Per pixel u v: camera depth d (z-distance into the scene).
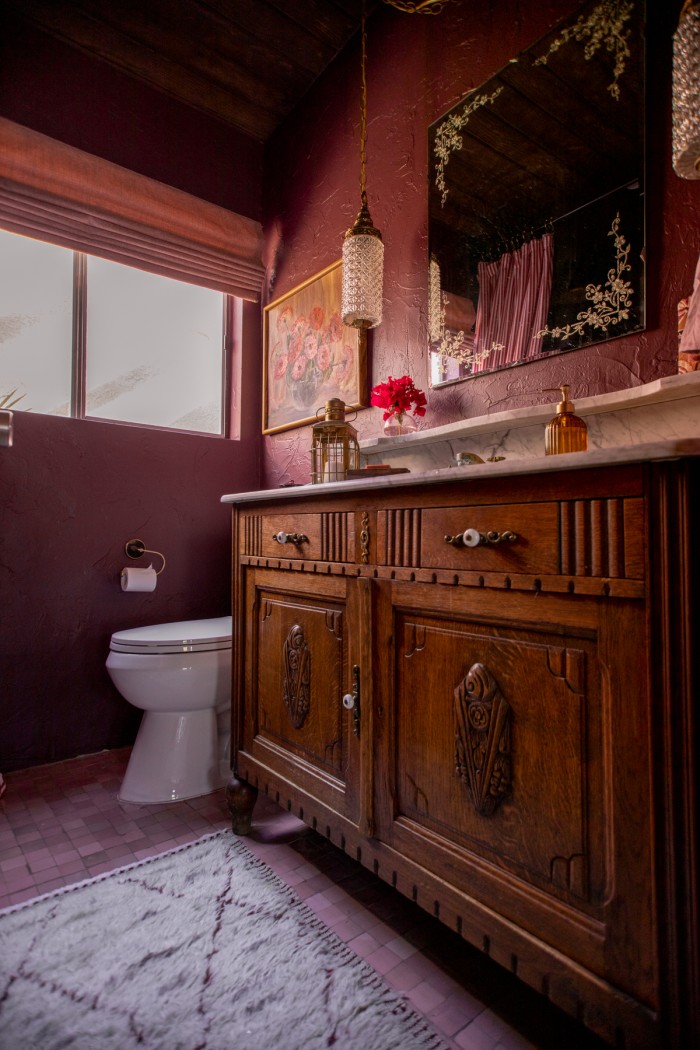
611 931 0.67
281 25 1.94
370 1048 0.82
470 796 0.85
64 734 1.93
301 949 1.02
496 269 1.49
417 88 1.75
